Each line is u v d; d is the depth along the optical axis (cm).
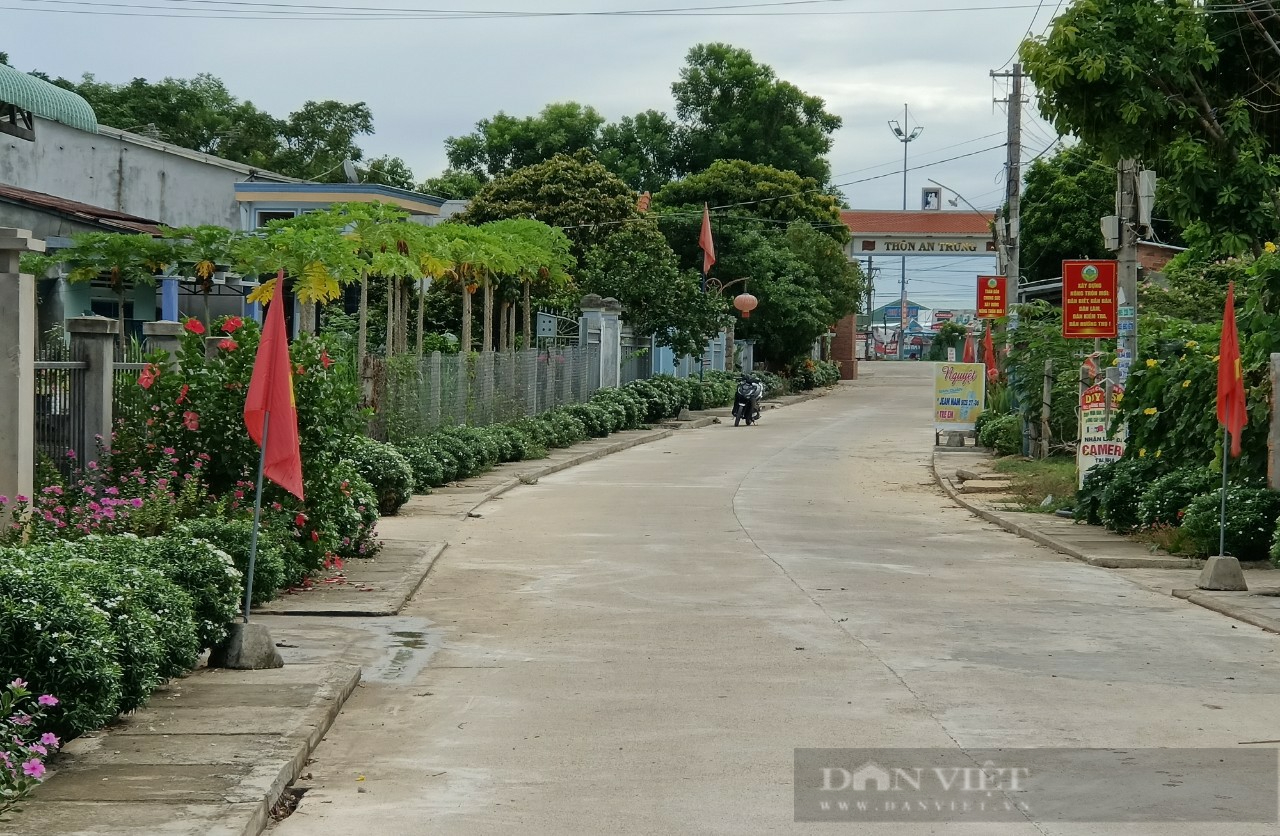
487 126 7100
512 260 3203
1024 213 5334
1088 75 1639
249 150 5625
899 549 1722
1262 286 1697
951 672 982
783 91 7538
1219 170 1720
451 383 2814
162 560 936
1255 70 1753
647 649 1070
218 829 590
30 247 1113
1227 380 1436
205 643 944
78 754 717
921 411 5225
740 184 6625
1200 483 1705
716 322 4762
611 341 4281
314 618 1191
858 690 923
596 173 4894
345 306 4159
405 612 1240
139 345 1616
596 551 1659
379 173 5888
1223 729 820
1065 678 964
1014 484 2473
